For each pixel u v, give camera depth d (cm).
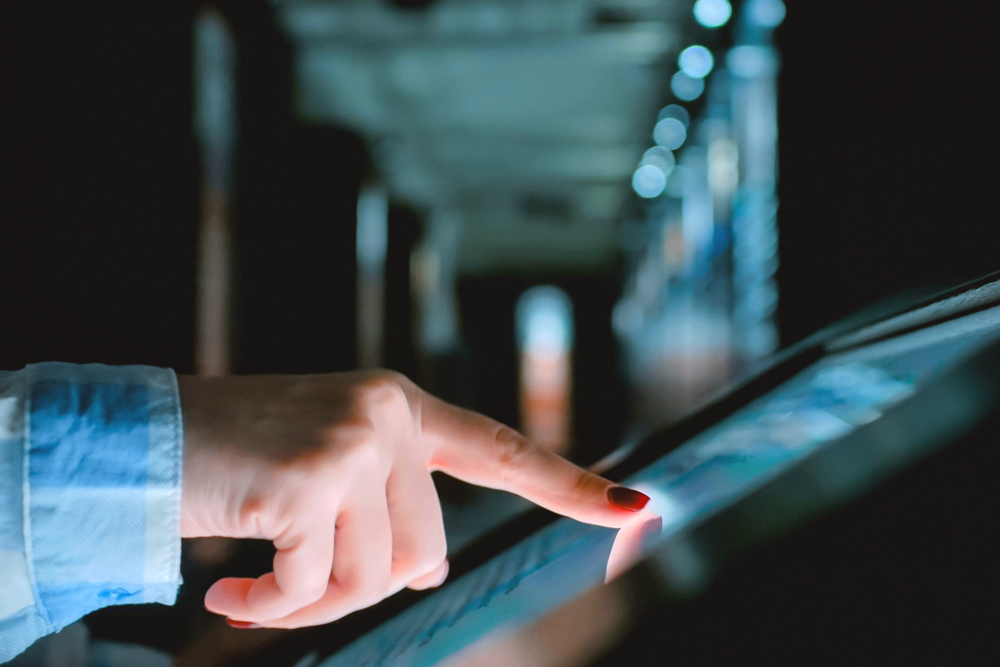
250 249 344
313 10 363
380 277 624
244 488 36
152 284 248
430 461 43
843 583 26
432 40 395
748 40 268
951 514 26
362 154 554
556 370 1040
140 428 36
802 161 182
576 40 393
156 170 254
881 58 153
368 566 37
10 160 196
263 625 38
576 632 27
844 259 169
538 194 740
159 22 249
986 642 25
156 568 36
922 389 27
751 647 26
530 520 42
